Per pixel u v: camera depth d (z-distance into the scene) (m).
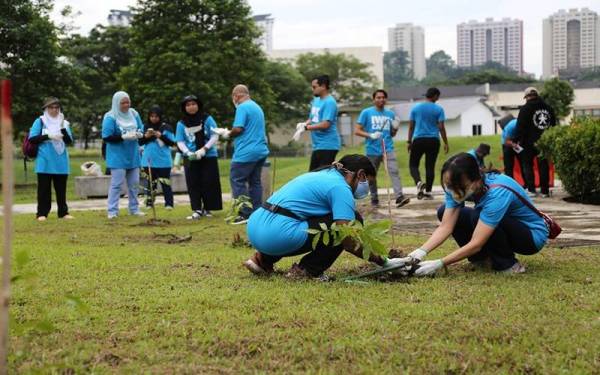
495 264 5.34
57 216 11.30
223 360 3.23
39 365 3.15
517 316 3.91
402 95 90.31
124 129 10.75
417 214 10.49
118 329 3.73
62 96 27.94
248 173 9.84
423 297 4.41
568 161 11.73
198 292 4.59
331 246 4.98
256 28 42.47
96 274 5.38
